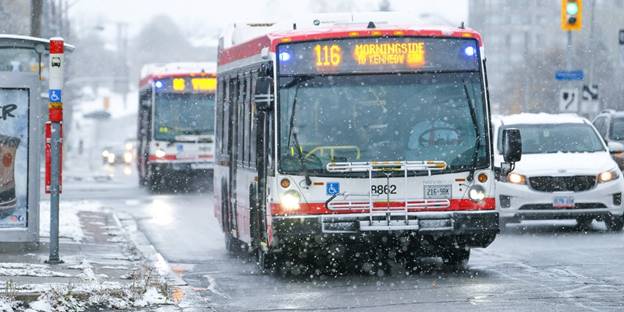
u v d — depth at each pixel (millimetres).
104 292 27500
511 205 43625
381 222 30953
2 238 37594
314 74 31562
